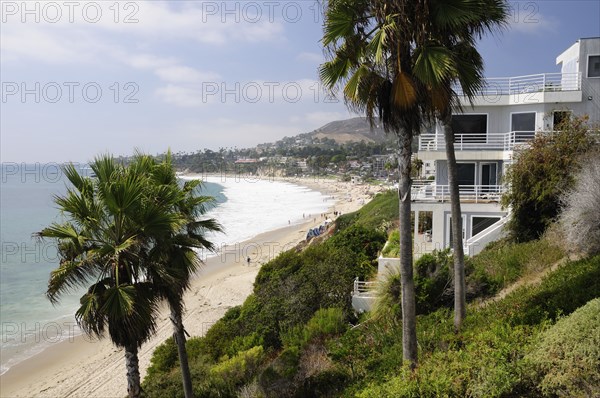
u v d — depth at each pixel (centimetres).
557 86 2467
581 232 1378
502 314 1151
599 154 1661
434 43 982
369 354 1372
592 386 659
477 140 2561
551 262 1552
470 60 1126
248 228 7975
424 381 788
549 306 1027
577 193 1463
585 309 777
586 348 687
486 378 725
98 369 2589
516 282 1584
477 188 2420
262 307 2298
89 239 1169
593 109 2381
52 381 2452
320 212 10450
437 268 1728
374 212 5322
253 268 4894
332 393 1223
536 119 2439
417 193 2527
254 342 2033
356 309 2055
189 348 2227
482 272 1669
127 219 1174
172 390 1598
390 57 988
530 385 722
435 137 2573
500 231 2208
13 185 19388
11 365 2672
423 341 1227
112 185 1138
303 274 2369
